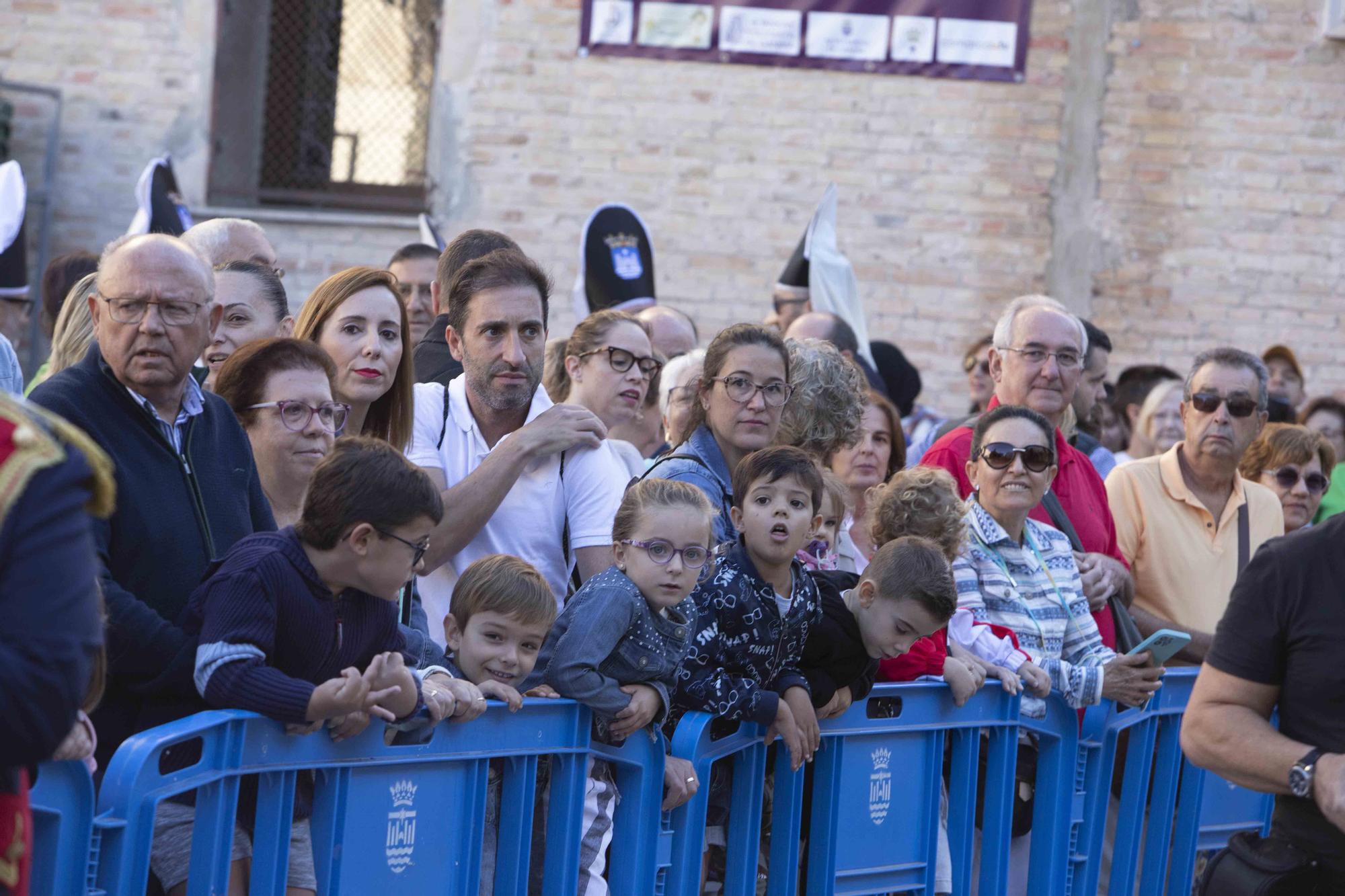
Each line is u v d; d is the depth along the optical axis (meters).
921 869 14.29
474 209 33.03
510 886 11.21
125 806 8.38
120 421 10.27
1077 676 15.19
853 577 13.85
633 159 32.94
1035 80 33.00
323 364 12.23
